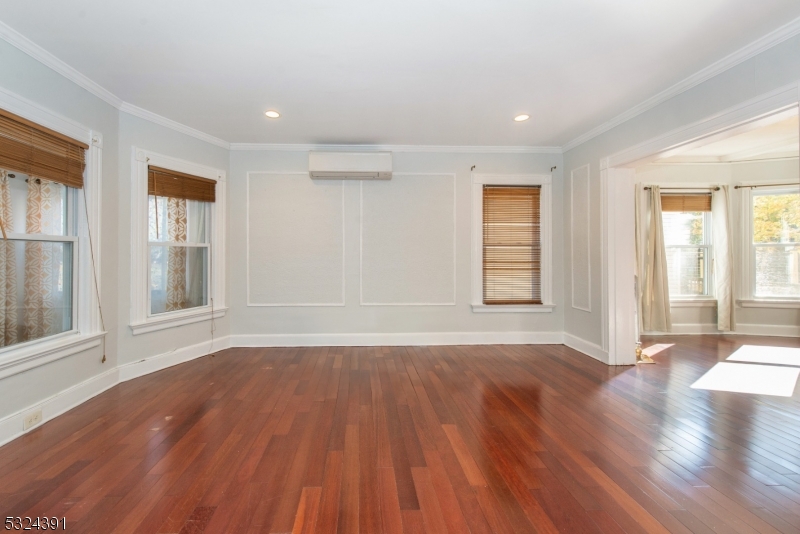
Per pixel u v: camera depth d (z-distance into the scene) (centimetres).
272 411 258
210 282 413
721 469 190
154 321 345
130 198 328
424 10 201
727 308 502
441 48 238
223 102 319
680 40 228
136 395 288
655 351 422
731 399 282
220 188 418
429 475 184
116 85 287
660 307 498
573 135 410
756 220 503
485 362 381
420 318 453
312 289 443
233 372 345
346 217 444
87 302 283
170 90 296
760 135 432
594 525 150
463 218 453
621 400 280
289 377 332
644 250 503
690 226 504
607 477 183
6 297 232
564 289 457
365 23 212
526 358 396
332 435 224
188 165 378
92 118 287
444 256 453
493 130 393
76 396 268
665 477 183
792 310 493
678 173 507
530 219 459
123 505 161
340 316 447
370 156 424
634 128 334
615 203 371
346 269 446
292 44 233
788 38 212
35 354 231
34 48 231
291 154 437
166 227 368
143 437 220
